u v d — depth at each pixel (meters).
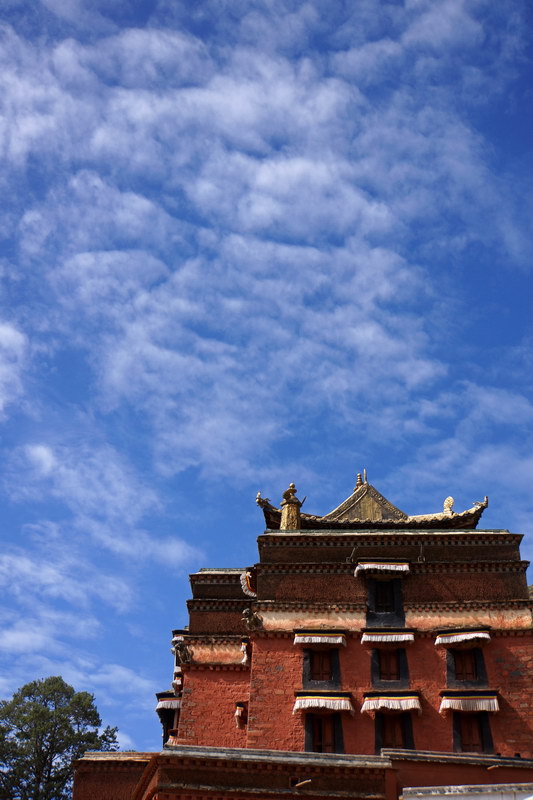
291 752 29.08
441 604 37.25
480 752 33.62
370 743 34.22
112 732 55.56
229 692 40.06
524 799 24.92
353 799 28.14
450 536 39.12
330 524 43.66
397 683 35.56
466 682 35.28
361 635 36.72
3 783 50.56
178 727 40.41
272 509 45.16
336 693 35.09
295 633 36.78
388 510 45.97
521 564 38.12
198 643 41.56
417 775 29.08
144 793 31.08
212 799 27.94
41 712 53.81
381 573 38.09
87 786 37.62
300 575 38.66
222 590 44.28
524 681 35.00
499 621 36.50
